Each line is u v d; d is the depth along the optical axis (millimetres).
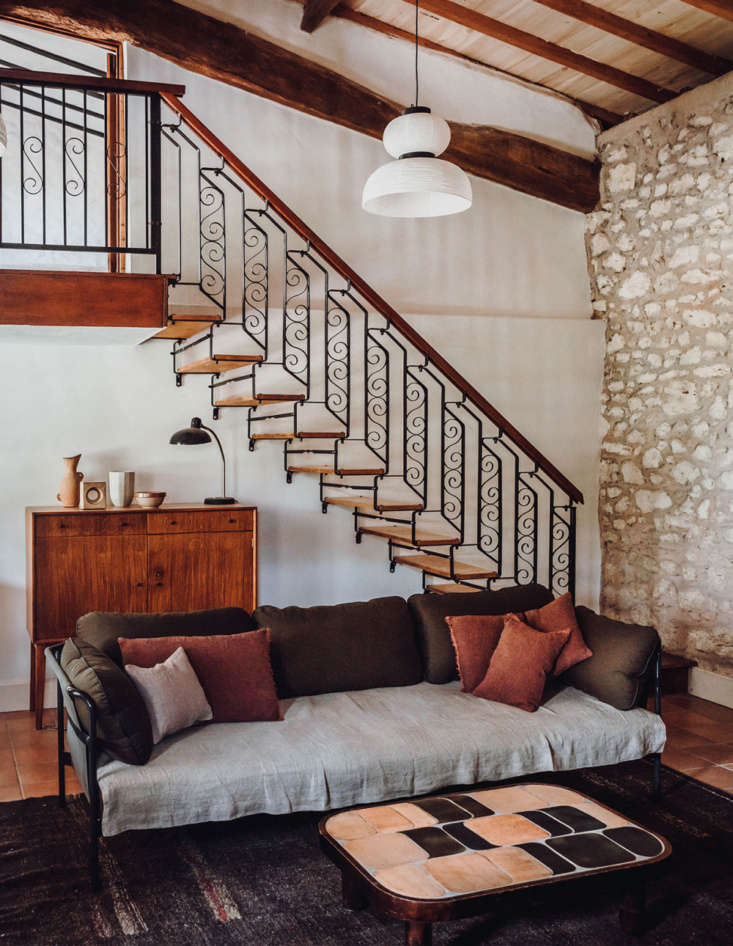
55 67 7457
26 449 5426
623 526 6703
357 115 6230
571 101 6875
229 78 5914
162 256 5852
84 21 5527
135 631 3877
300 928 2949
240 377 5250
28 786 4160
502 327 6637
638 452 6559
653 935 2961
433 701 4074
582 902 3195
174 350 5684
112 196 6059
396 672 4293
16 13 5398
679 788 4273
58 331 4621
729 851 3584
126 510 5078
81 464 5551
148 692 3484
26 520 5277
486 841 2816
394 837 2844
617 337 6785
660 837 2875
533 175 6715
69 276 4352
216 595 5309
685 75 6168
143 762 3258
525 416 6715
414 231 6559
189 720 3582
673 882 3326
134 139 5828
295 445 6039
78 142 7758
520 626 4273
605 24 5559
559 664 4211
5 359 5367
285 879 3281
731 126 5730
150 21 5684
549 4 5445
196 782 3213
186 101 5961
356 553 6227
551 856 2713
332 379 6188
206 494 5836
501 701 4086
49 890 3166
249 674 3809
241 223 6062
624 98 6652
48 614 4957
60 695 3893
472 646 4266
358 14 6238
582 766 3855
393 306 6504
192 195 5922
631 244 6621
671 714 5500
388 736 3617
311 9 5906
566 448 6852
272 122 6172
